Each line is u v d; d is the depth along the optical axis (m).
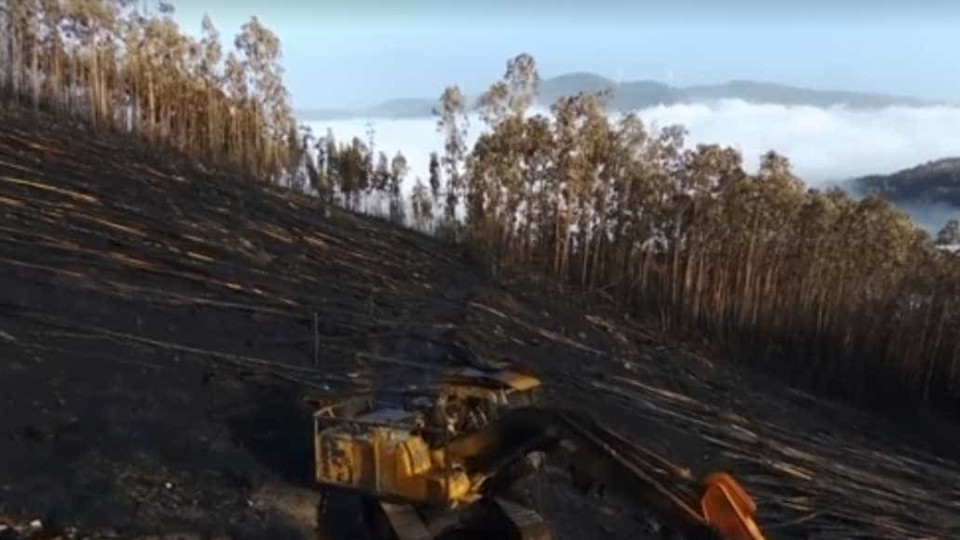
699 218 39.56
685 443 22.28
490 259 36.97
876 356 38.53
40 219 24.44
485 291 30.94
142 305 20.36
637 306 38.78
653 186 41.06
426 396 13.03
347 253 30.45
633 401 24.30
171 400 15.95
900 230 41.78
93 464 13.28
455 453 11.10
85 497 12.47
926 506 23.62
